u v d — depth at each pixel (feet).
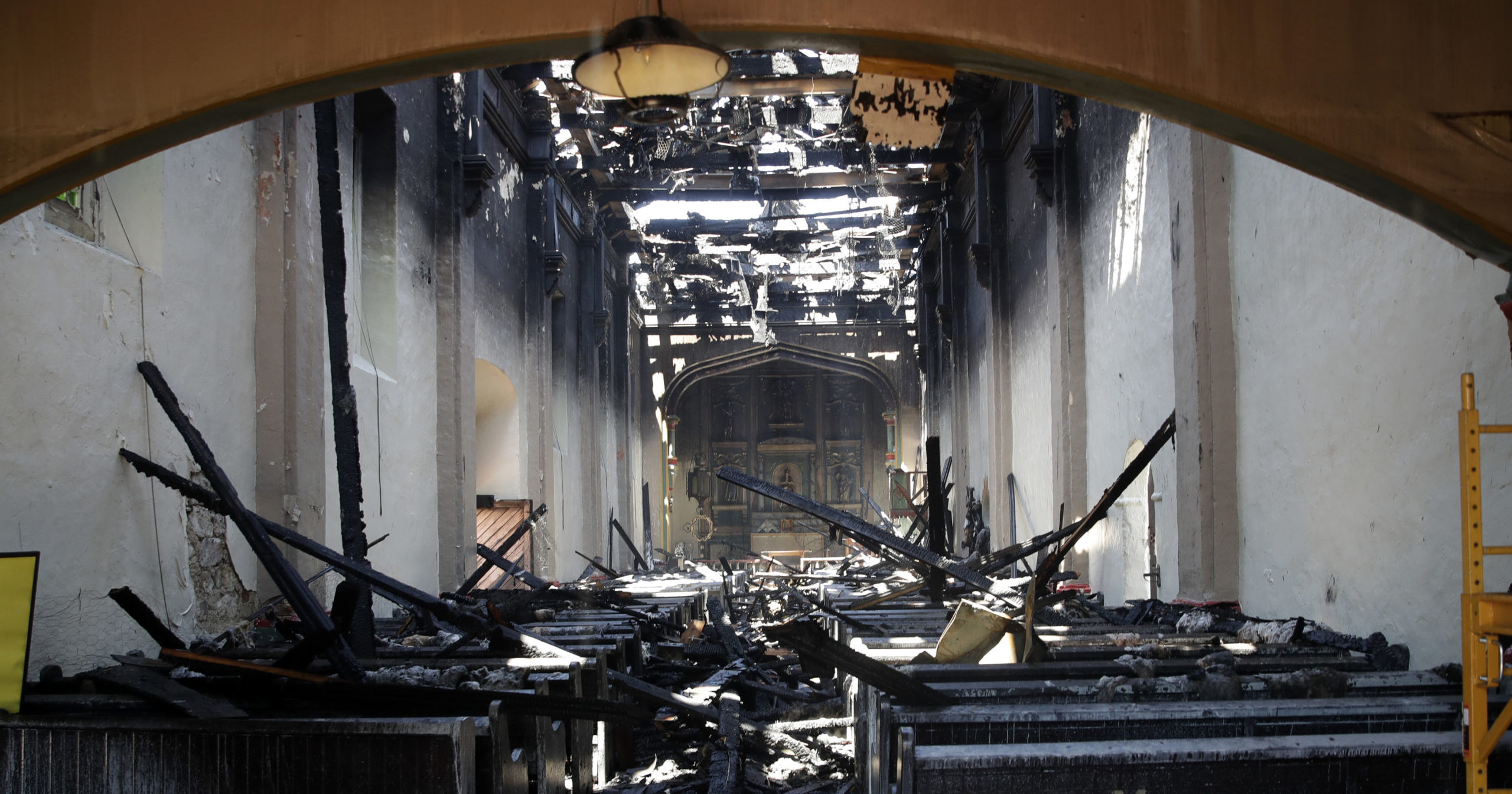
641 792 16.40
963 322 59.06
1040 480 40.27
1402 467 15.06
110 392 16.16
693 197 59.77
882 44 9.30
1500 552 8.48
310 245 22.34
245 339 20.49
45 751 10.05
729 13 9.09
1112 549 30.91
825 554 93.76
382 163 29.86
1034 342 41.55
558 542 50.70
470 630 15.69
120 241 16.69
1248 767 9.01
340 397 17.46
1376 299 15.75
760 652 27.09
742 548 87.20
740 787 16.06
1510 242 9.00
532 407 47.44
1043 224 39.22
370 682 12.31
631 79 8.85
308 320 22.06
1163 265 25.54
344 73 9.25
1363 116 8.93
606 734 17.57
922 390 79.56
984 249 48.60
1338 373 16.92
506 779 10.30
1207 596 21.11
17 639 10.75
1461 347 13.60
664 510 86.84
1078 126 35.06
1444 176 8.88
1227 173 21.35
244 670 12.18
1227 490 21.12
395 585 15.47
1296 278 18.43
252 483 20.53
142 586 16.88
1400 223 15.08
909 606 24.86
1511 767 9.02
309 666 14.17
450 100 35.12
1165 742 9.30
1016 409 45.75
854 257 76.02
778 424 97.66
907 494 67.36
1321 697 11.75
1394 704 10.50
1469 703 8.41
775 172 58.39
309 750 9.68
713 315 86.38
